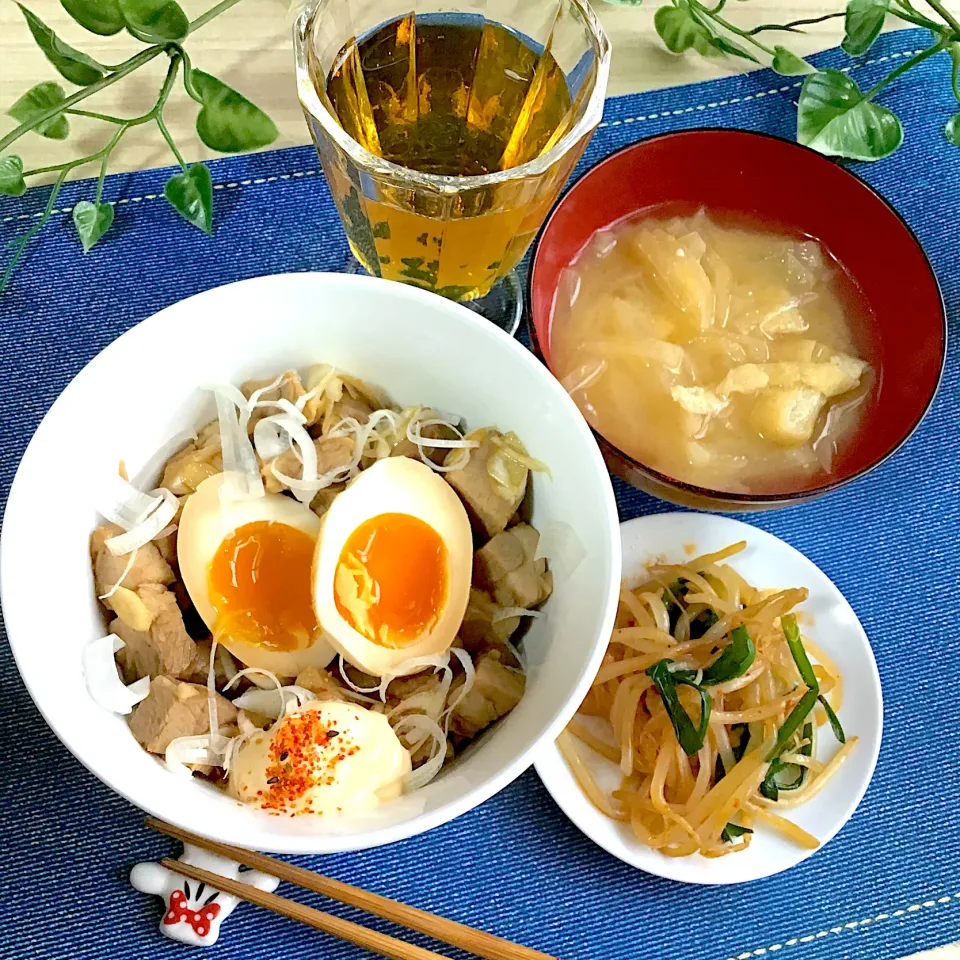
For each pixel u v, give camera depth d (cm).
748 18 38
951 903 32
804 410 33
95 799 30
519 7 30
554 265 34
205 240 35
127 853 30
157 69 36
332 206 36
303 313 27
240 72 36
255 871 30
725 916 31
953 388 36
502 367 27
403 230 29
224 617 28
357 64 31
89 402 25
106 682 25
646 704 33
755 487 33
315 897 30
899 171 38
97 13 28
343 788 25
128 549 27
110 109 35
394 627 28
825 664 33
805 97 35
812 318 35
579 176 34
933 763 33
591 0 38
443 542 28
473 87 32
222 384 28
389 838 22
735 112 38
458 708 27
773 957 31
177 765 25
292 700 27
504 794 31
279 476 28
